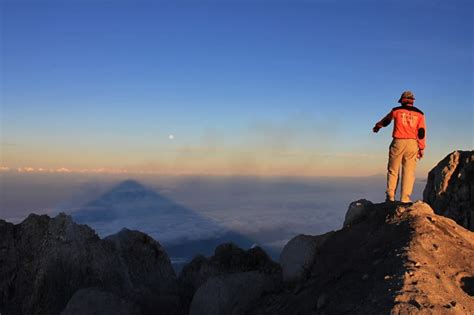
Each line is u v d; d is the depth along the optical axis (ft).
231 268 42.29
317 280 25.70
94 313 29.66
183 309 38.78
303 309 23.15
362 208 31.01
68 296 37.29
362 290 21.50
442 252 23.72
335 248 28.07
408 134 32.50
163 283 41.96
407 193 32.86
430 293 19.77
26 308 36.78
